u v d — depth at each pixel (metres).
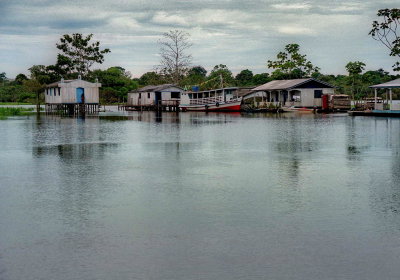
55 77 92.00
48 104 72.94
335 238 7.79
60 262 6.82
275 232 8.12
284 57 84.94
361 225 8.52
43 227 8.54
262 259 6.88
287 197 10.87
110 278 6.25
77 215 9.35
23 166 15.88
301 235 7.96
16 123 40.75
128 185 12.43
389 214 9.27
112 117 53.03
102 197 10.98
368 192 11.38
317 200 10.53
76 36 95.75
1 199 10.87
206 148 20.88
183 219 8.98
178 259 6.89
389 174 13.92
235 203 10.28
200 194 11.24
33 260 6.91
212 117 51.34
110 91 102.69
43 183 12.80
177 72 101.88
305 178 13.35
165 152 19.50
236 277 6.25
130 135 27.86
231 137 26.19
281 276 6.28
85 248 7.39
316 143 22.81
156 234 8.05
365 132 29.16
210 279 6.20
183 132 30.00
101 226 8.55
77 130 32.19
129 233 8.12
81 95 68.50
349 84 84.00
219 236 7.93
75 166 15.80
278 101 68.75
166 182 12.83
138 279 6.21
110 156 18.30
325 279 6.19
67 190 11.84
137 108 81.62
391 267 6.57
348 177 13.47
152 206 10.04
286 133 28.80
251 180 13.09
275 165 15.84
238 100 67.44
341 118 46.41
